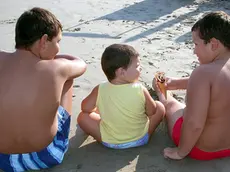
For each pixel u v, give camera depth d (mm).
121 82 2707
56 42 2410
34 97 2312
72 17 6289
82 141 2998
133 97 2689
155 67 4320
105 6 6957
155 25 5875
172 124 2857
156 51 4828
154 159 2752
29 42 2314
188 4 7066
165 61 4504
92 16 6352
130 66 2641
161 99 3146
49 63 2408
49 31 2324
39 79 2330
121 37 5355
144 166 2680
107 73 2691
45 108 2350
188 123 2461
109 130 2828
